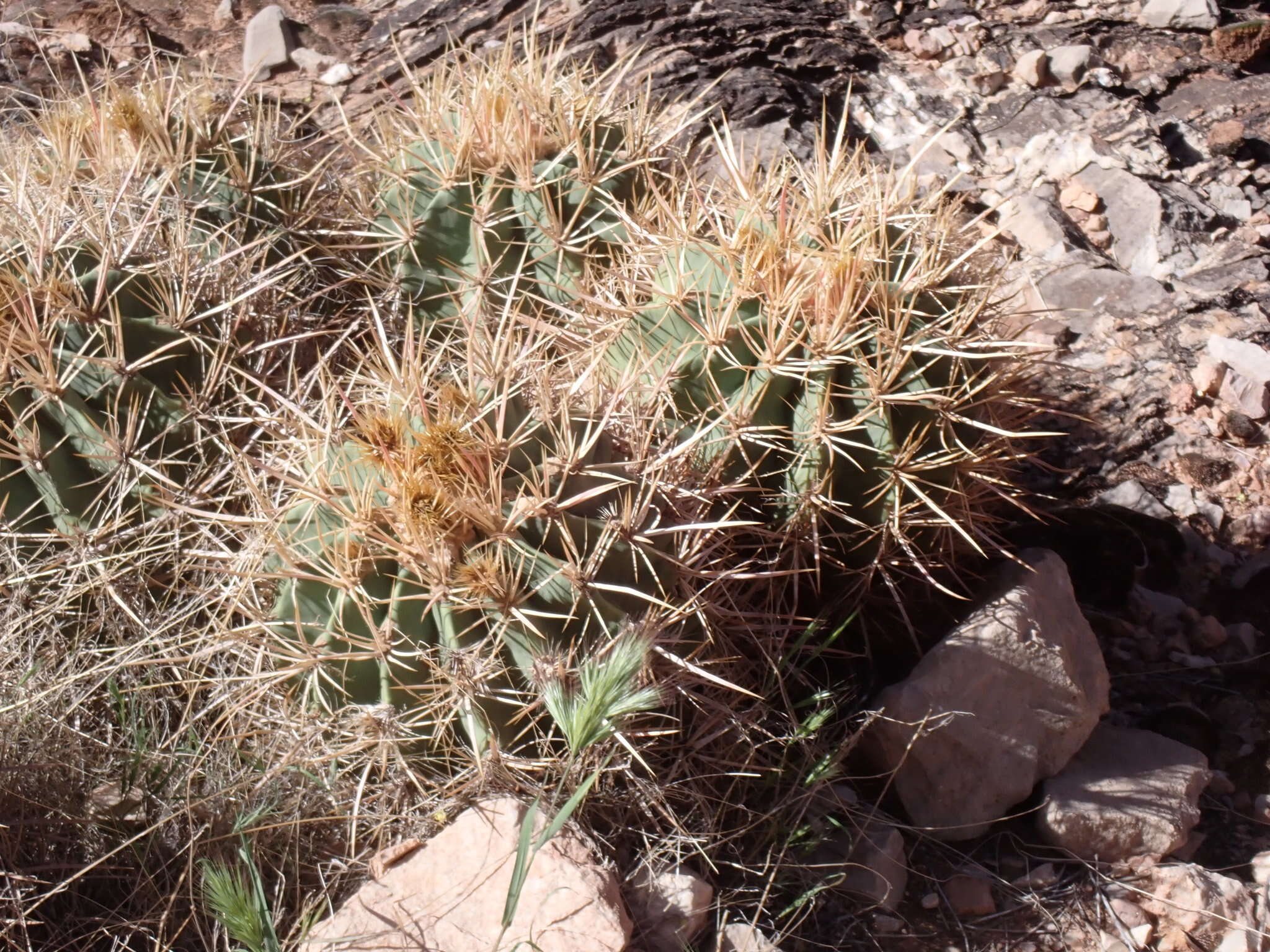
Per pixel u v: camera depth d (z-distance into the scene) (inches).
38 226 40.8
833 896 39.3
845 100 70.5
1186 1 78.1
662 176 48.1
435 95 48.6
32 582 39.8
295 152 49.1
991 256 50.4
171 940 35.9
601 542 36.4
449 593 35.8
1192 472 52.9
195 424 40.5
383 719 36.7
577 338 42.3
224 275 42.8
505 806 36.5
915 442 40.9
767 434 40.4
